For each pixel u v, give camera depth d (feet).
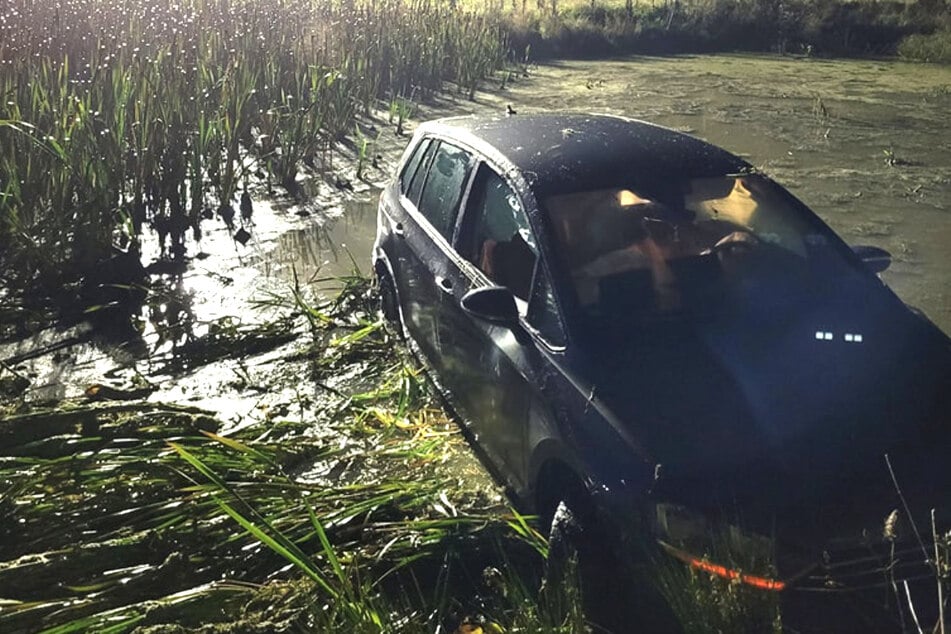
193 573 12.85
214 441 16.38
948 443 11.51
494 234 15.70
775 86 57.52
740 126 44.21
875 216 29.84
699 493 10.89
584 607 11.85
